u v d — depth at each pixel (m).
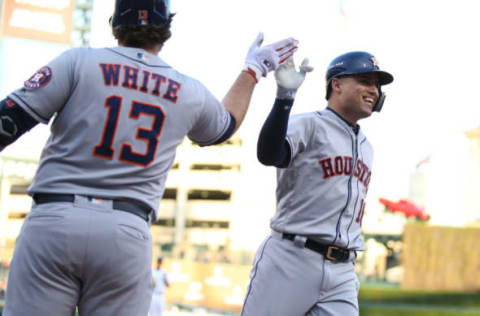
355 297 14.04
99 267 8.78
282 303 13.53
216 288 73.62
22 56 73.31
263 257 13.95
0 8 74.31
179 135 9.50
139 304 9.20
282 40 11.40
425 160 56.31
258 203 179.62
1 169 86.06
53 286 8.75
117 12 9.63
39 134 85.38
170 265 76.12
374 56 14.16
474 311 39.31
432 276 42.59
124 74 9.12
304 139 13.44
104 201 8.86
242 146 189.12
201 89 9.80
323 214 13.52
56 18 75.94
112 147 8.90
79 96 8.91
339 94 14.09
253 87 10.81
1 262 62.22
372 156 14.66
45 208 8.79
